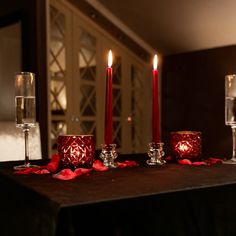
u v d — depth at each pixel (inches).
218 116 115.7
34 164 41.1
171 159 42.8
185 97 126.0
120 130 130.6
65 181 28.5
